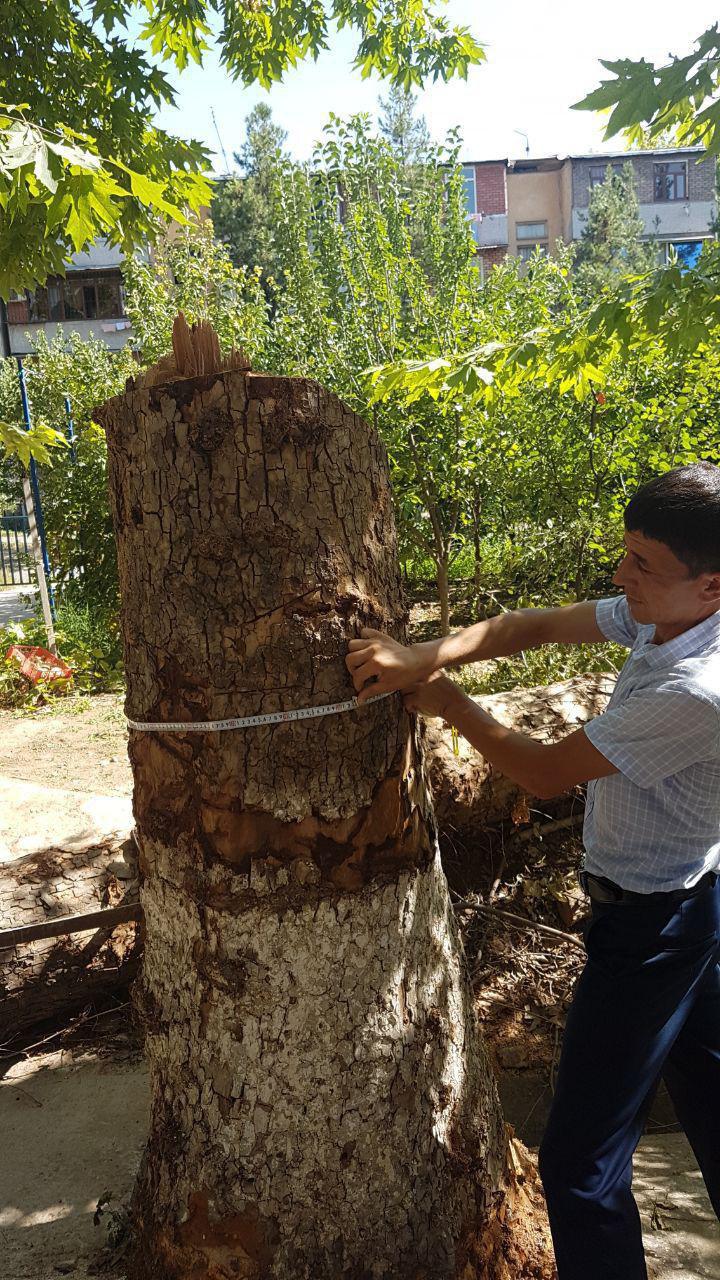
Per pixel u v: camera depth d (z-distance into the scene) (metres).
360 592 1.80
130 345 9.92
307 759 1.76
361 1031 1.83
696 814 1.65
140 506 1.80
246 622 1.73
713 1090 1.84
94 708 7.04
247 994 1.81
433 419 7.51
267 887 1.79
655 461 6.71
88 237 2.95
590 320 3.66
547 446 7.16
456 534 8.09
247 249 23.66
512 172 30.11
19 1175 2.43
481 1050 2.16
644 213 29.59
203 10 5.86
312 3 6.00
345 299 8.78
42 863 3.15
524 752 1.71
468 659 1.86
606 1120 1.66
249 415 1.70
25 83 4.91
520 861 3.58
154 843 1.91
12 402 15.56
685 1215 2.26
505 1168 2.10
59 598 9.23
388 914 1.87
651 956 1.68
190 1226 1.86
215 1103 1.84
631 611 1.73
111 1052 3.05
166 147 5.26
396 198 9.09
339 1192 1.81
